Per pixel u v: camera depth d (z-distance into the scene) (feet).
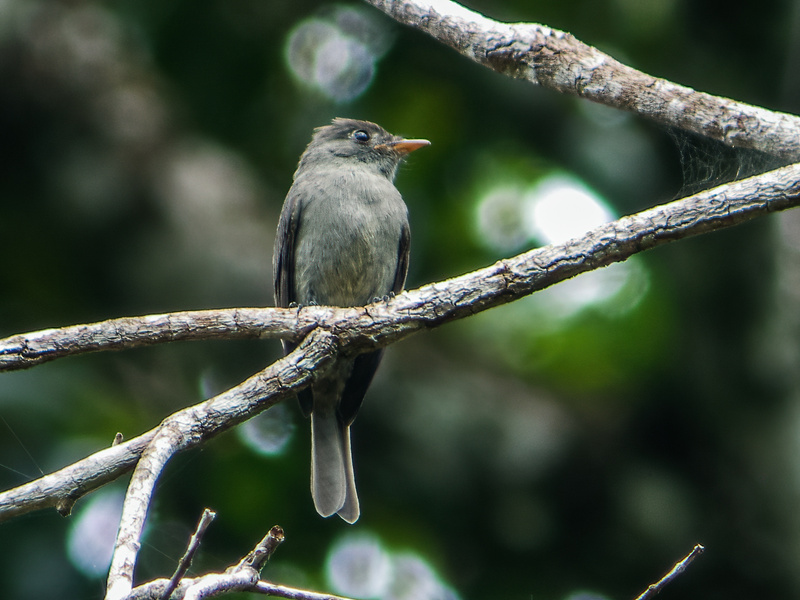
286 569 36.96
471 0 39.86
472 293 21.52
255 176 44.24
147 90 43.11
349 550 37.55
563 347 40.88
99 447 33.19
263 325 21.72
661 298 40.63
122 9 43.09
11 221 41.47
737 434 38.70
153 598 16.37
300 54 42.91
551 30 21.88
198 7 42.34
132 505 17.67
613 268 41.70
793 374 38.78
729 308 39.37
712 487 38.68
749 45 40.52
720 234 39.55
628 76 21.47
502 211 44.01
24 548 32.04
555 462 38.24
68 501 18.97
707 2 39.99
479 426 38.29
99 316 40.63
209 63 43.14
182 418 20.17
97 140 41.75
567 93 21.91
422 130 42.93
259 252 41.52
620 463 38.75
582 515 38.29
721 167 32.53
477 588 37.93
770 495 37.96
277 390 21.33
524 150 42.50
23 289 40.63
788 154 20.75
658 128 40.19
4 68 41.16
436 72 42.37
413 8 22.56
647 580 37.86
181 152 42.83
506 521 38.06
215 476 37.06
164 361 39.06
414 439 37.83
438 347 40.50
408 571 37.65
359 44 42.80
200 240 41.11
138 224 41.32
